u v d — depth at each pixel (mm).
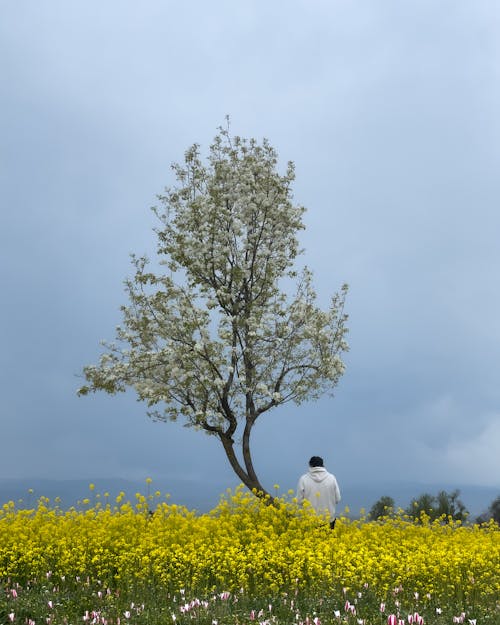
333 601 10180
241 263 18547
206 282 18609
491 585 11734
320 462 16344
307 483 16203
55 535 13859
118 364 17938
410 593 10992
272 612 9695
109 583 11344
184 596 10414
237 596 10578
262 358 18109
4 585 10938
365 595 10562
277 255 18797
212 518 15617
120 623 8672
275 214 18688
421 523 18328
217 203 18547
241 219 18828
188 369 17547
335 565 11805
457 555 12844
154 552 12078
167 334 18234
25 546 13000
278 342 18094
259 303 18484
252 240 18484
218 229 18422
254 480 17891
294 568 11664
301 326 18375
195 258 18359
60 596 10344
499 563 13484
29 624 8688
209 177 18953
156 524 14617
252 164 18719
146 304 18453
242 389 17906
